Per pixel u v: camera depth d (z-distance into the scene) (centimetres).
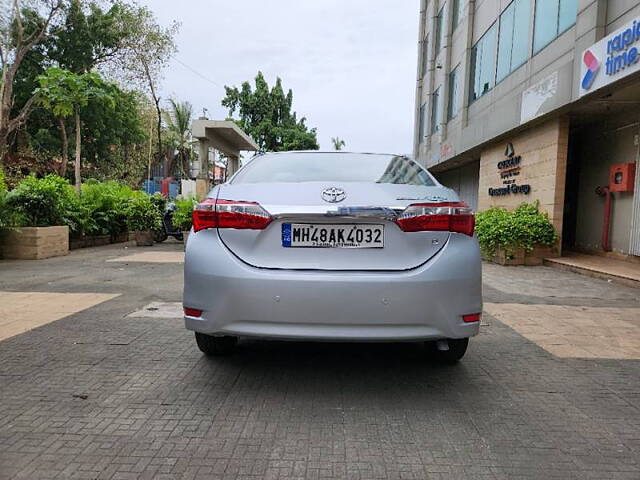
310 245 283
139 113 3425
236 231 287
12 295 586
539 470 219
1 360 352
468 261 286
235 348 383
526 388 316
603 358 381
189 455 227
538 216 1052
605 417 275
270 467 218
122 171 3167
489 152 1459
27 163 2591
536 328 473
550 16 1098
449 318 279
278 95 3900
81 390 299
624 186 978
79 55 2477
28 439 239
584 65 890
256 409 277
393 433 251
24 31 2220
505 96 1366
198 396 293
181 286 651
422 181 340
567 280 806
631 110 977
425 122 2475
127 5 2517
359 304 273
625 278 762
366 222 282
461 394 304
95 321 463
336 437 246
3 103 2053
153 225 1266
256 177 345
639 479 213
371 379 326
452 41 1986
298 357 368
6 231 954
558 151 1044
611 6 873
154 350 378
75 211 1175
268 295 275
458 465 222
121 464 218
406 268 281
